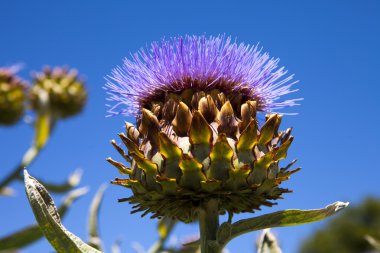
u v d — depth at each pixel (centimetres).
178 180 32
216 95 36
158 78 36
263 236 41
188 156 32
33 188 33
